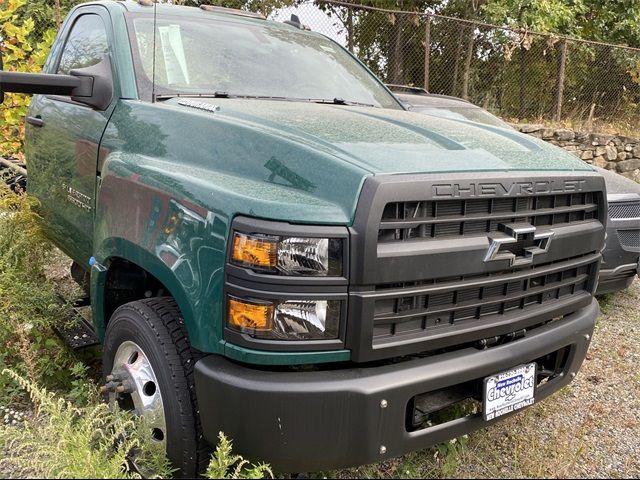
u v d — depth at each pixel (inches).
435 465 107.0
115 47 128.6
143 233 99.0
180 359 94.6
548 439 120.4
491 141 110.6
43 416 120.5
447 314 91.9
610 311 208.5
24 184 195.6
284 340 81.0
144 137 113.0
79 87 123.2
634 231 199.0
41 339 136.5
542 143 121.1
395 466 104.9
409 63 423.8
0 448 109.0
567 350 114.0
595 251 116.6
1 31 235.9
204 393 86.0
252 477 82.1
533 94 465.4
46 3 318.0
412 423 90.7
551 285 107.4
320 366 86.4
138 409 100.7
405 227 85.0
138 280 119.8
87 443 92.2
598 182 112.8
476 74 449.1
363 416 81.8
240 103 117.0
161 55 129.9
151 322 98.0
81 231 135.0
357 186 83.1
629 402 140.3
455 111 280.7
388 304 85.4
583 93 478.6
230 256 83.6
